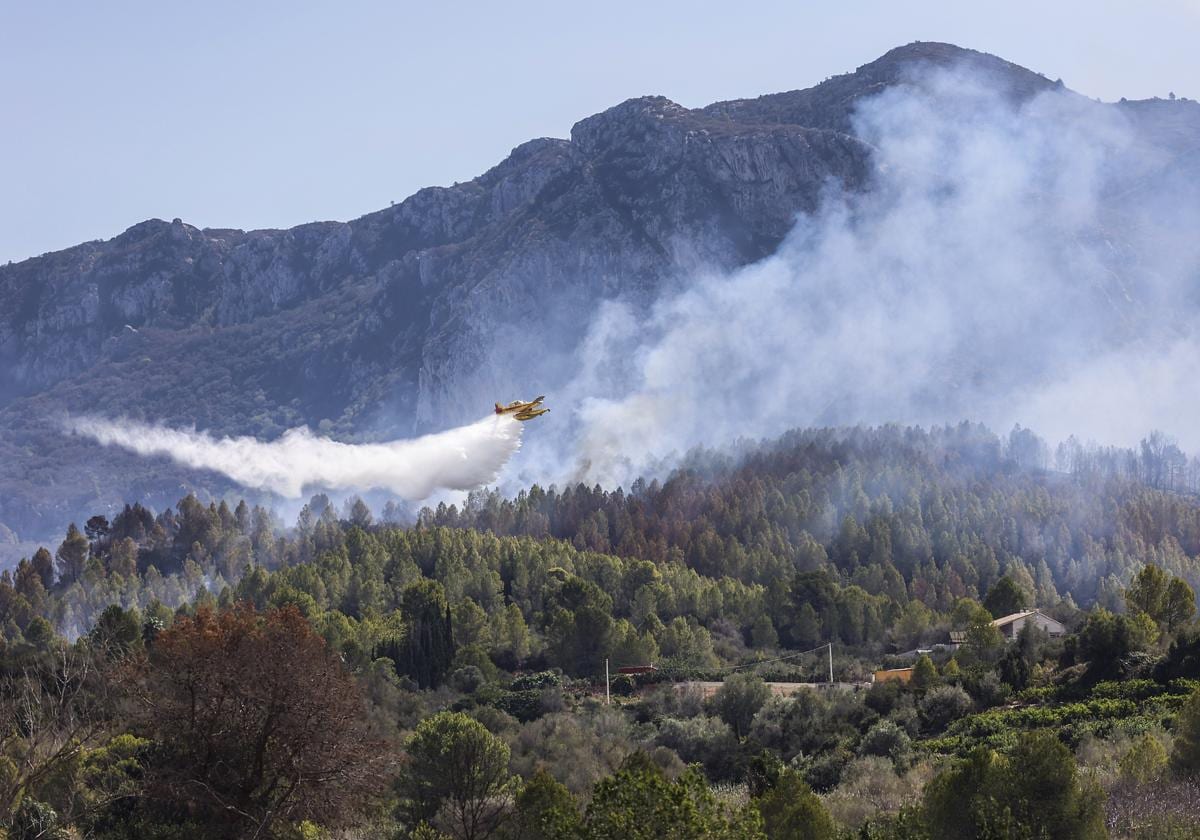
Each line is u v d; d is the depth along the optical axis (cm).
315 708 8000
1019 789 7581
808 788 8150
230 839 7819
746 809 6350
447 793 10344
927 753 12369
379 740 8425
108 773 8444
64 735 7844
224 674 7956
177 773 7881
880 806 10094
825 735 13762
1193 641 13612
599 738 14150
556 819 6431
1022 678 14575
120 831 8000
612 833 5950
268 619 8831
